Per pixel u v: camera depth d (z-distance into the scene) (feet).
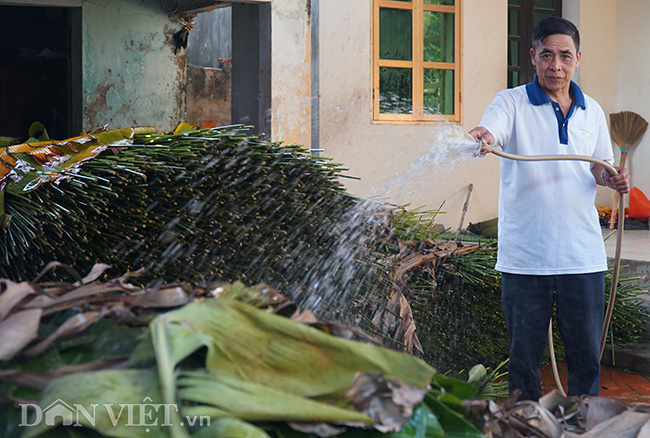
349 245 10.56
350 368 3.61
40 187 8.61
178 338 3.52
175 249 9.18
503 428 3.94
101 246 8.81
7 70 22.74
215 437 3.18
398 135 23.16
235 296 4.20
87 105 17.48
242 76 16.72
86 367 3.50
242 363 3.57
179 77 18.93
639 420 4.04
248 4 16.34
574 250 9.45
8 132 22.93
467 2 24.17
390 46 23.15
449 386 4.04
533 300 9.62
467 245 13.29
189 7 17.72
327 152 22.02
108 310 3.88
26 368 3.56
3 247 8.49
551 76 9.48
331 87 21.99
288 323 3.71
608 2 28.40
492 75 24.84
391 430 3.45
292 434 3.37
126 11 17.80
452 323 12.51
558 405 4.54
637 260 16.88
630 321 14.06
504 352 13.12
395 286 10.80
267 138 15.62
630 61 28.30
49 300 3.98
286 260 9.83
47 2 16.49
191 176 9.13
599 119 9.98
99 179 8.84
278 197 9.87
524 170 9.53
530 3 27.25
